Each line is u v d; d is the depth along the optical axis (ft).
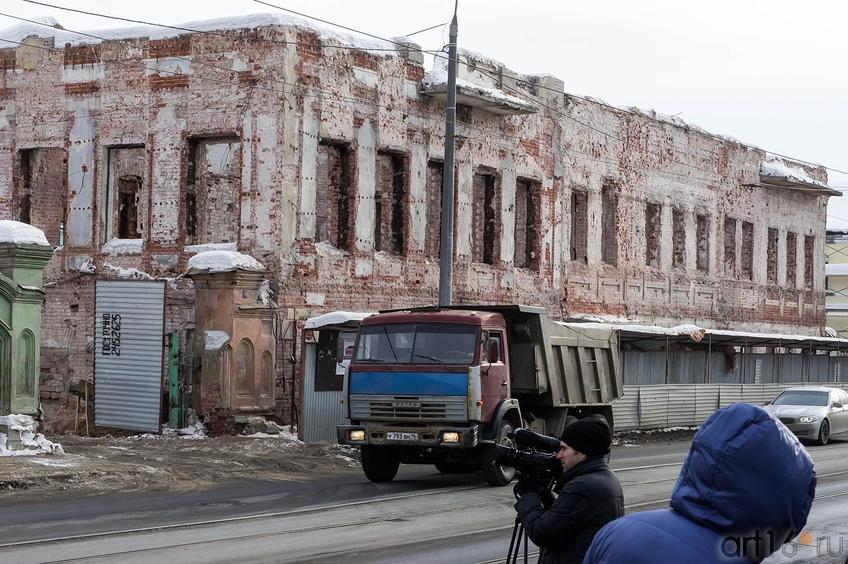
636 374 113.19
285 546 39.93
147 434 84.43
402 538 42.55
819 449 97.09
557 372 71.36
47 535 41.81
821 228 178.91
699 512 11.43
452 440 60.08
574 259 125.29
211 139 92.48
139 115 93.97
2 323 65.05
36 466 59.67
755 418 11.35
